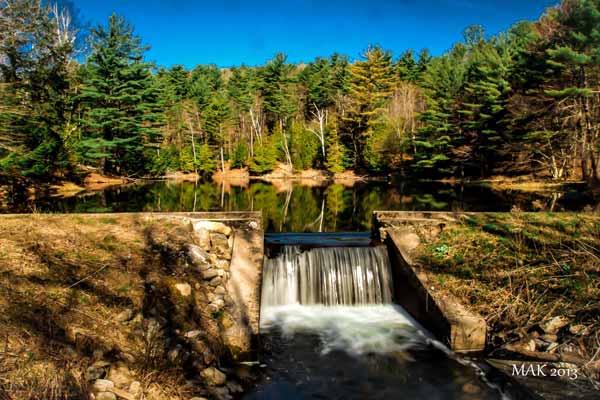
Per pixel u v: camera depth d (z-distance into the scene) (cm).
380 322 735
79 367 400
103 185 3038
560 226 841
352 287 831
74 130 3148
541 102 2512
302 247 855
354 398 497
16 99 2152
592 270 679
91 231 741
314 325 721
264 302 798
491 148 3053
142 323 511
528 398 469
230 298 645
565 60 2247
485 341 607
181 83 6225
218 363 526
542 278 684
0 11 2012
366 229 1282
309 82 6297
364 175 4506
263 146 4984
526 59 2644
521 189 2484
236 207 1823
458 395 500
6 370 357
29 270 539
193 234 776
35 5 2162
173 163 4700
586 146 2316
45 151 2227
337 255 842
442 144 3566
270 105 5766
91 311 495
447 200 2036
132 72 3397
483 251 782
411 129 4288
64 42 2805
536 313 624
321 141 4916
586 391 468
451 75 3822
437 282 708
